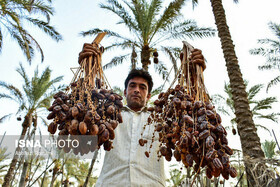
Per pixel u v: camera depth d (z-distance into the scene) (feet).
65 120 4.44
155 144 5.95
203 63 5.02
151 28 31.99
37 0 29.43
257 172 6.79
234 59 18.53
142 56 30.78
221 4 21.66
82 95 4.55
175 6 28.32
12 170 34.76
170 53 31.07
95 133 4.27
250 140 14.94
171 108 4.44
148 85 6.94
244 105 16.40
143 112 6.53
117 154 5.76
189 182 6.30
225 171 3.99
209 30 29.35
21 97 40.60
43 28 30.99
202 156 3.97
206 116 4.12
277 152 7.23
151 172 5.59
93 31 31.35
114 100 4.83
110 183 5.41
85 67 5.08
